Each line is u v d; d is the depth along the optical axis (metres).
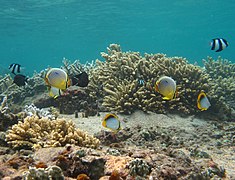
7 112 7.83
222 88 12.95
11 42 82.12
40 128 6.08
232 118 10.59
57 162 3.88
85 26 62.75
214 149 7.36
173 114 9.84
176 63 11.69
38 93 12.63
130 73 10.56
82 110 9.99
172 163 4.08
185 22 74.81
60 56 184.62
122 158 4.05
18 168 3.84
